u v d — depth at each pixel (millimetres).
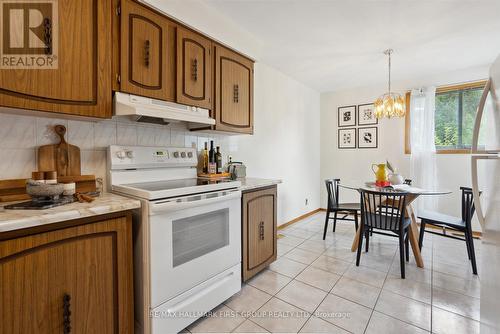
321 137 4598
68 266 1054
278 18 2074
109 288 1189
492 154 1076
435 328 1507
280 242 3014
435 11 1968
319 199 4648
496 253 975
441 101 3482
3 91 1044
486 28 2221
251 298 1843
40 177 1197
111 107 1401
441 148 3486
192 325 1558
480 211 1189
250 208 2010
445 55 2828
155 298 1316
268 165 3316
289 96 3691
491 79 1138
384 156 3938
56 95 1189
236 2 1863
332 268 2320
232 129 2184
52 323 1013
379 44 2551
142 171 1799
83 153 1574
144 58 1530
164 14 1626
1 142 1288
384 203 2605
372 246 2895
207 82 1947
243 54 2277
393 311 1676
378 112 2785
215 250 1672
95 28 1316
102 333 1168
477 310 1676
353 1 1854
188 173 2129
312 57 2902
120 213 1226
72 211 1032
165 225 1360
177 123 2137
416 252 2346
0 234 877
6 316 898
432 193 2213
